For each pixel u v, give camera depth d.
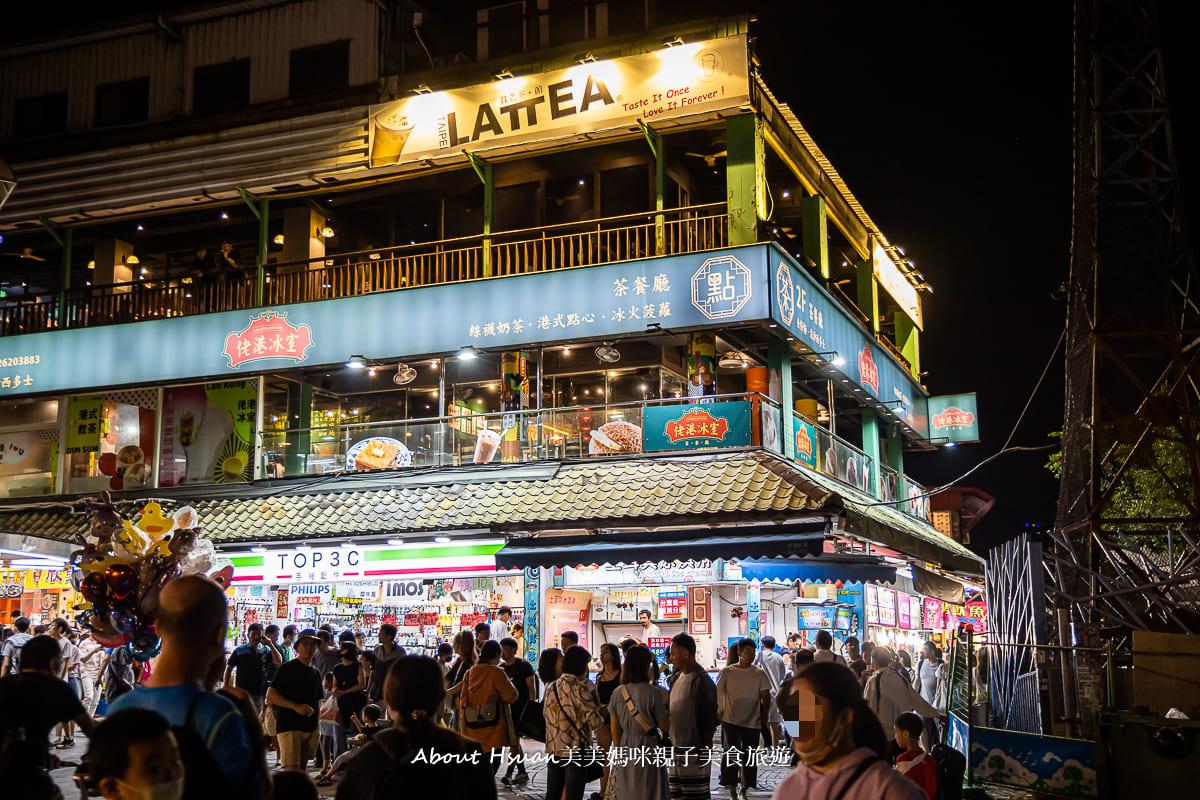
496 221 20.33
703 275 17.41
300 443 20.08
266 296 20.75
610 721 8.35
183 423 20.81
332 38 20.89
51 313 22.16
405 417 20.88
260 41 21.44
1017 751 9.52
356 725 10.99
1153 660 9.94
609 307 17.83
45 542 16.95
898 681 9.48
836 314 20.88
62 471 21.38
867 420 24.45
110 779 2.94
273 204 21.45
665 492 16.39
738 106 17.42
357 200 21.22
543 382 19.98
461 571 17.86
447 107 19.16
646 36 18.48
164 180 20.83
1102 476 14.94
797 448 18.80
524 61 19.23
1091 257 15.46
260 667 12.16
